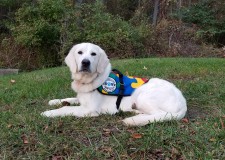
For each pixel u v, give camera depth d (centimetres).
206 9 692
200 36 643
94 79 166
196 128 150
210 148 134
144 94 162
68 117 161
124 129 150
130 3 887
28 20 575
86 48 167
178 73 285
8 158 130
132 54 552
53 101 190
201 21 682
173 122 154
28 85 248
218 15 693
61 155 132
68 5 558
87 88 166
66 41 547
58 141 139
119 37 542
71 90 222
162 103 158
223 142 139
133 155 130
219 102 192
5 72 448
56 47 582
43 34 561
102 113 168
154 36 595
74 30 555
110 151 132
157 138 139
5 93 223
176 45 594
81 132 148
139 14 690
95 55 167
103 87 166
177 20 689
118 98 168
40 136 144
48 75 300
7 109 185
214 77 264
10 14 689
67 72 310
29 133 147
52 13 563
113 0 875
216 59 409
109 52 548
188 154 129
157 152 132
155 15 746
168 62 363
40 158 129
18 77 306
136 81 172
